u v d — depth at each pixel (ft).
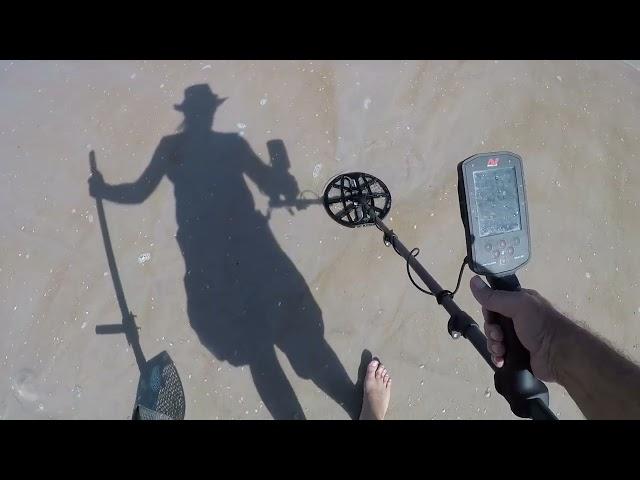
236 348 3.91
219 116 4.51
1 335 3.94
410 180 4.29
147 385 3.28
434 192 4.26
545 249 4.11
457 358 3.89
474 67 4.68
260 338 3.93
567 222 4.18
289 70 4.70
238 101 4.57
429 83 4.62
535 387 1.93
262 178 4.30
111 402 3.77
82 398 3.78
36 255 4.13
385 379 3.77
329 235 4.13
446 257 4.09
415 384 3.84
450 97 4.56
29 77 4.83
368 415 3.66
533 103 4.54
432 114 4.51
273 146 4.39
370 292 4.02
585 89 4.63
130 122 4.54
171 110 4.56
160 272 4.06
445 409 3.79
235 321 3.96
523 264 2.17
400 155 4.36
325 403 3.83
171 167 4.34
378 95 4.58
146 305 3.99
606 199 4.26
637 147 4.44
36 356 3.88
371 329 3.95
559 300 4.00
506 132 4.44
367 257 4.08
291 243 4.13
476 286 2.11
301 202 4.23
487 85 4.61
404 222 4.15
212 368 3.87
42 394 3.79
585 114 4.52
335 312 3.98
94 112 4.61
